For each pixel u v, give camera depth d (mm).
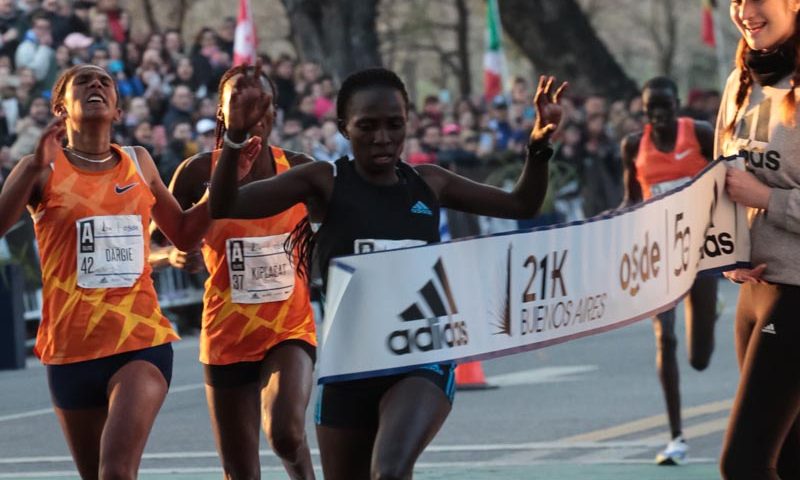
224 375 19500
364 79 15070
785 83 15789
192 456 26625
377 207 15195
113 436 16547
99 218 17406
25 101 46781
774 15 15508
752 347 15469
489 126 62219
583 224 15289
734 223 16000
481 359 14812
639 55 133375
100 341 17219
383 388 14789
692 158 27000
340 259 14359
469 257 14734
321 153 52250
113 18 53500
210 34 54781
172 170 45531
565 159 60438
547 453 26312
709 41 87875
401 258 14492
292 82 56375
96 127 17578
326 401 15016
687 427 28875
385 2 111125
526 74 120875
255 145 16859
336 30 78562
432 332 14578
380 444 14172
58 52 48656
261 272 19281
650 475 24094
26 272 44062
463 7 109875
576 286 15312
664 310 16062
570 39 90500
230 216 14773
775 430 15188
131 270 17500
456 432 28703
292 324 19422
